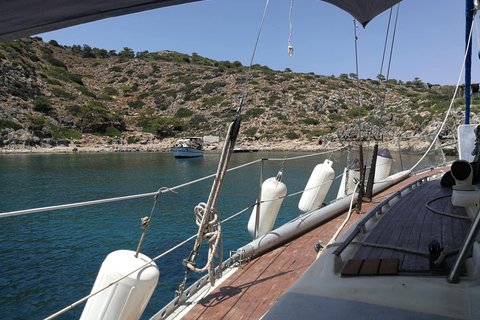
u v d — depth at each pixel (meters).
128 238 8.20
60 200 13.67
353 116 69.38
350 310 1.45
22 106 61.50
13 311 4.76
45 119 59.91
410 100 66.88
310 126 67.56
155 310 4.65
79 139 58.66
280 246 4.46
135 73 101.56
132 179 20.33
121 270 2.43
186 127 71.12
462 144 6.41
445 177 5.25
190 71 105.19
